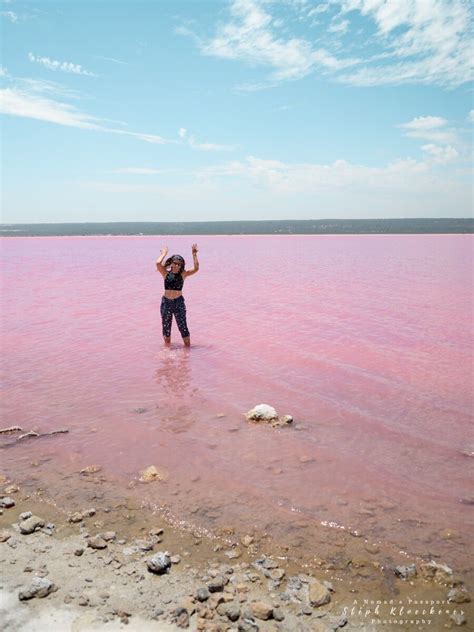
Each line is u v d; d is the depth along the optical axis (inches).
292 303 557.6
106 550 140.0
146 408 250.1
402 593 125.3
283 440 215.2
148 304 559.2
